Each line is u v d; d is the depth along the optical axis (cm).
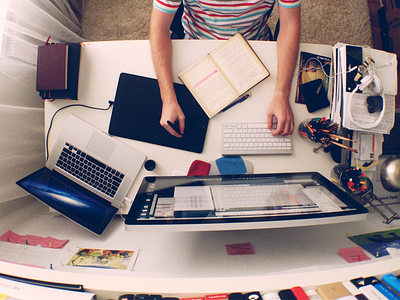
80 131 94
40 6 125
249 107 99
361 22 206
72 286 47
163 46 93
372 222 92
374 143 101
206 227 59
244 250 77
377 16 207
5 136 93
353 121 91
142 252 76
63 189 88
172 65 97
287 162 100
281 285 47
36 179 88
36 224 91
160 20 93
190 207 65
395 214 91
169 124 90
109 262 71
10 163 96
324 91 101
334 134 97
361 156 100
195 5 105
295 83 100
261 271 68
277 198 70
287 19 95
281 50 96
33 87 115
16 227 89
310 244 80
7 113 94
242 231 86
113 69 96
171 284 47
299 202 68
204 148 98
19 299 45
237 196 71
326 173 101
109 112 96
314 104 100
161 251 77
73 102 96
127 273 67
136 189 94
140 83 96
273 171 99
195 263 71
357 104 93
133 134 96
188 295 46
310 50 101
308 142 101
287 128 96
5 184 92
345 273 49
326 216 61
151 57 96
